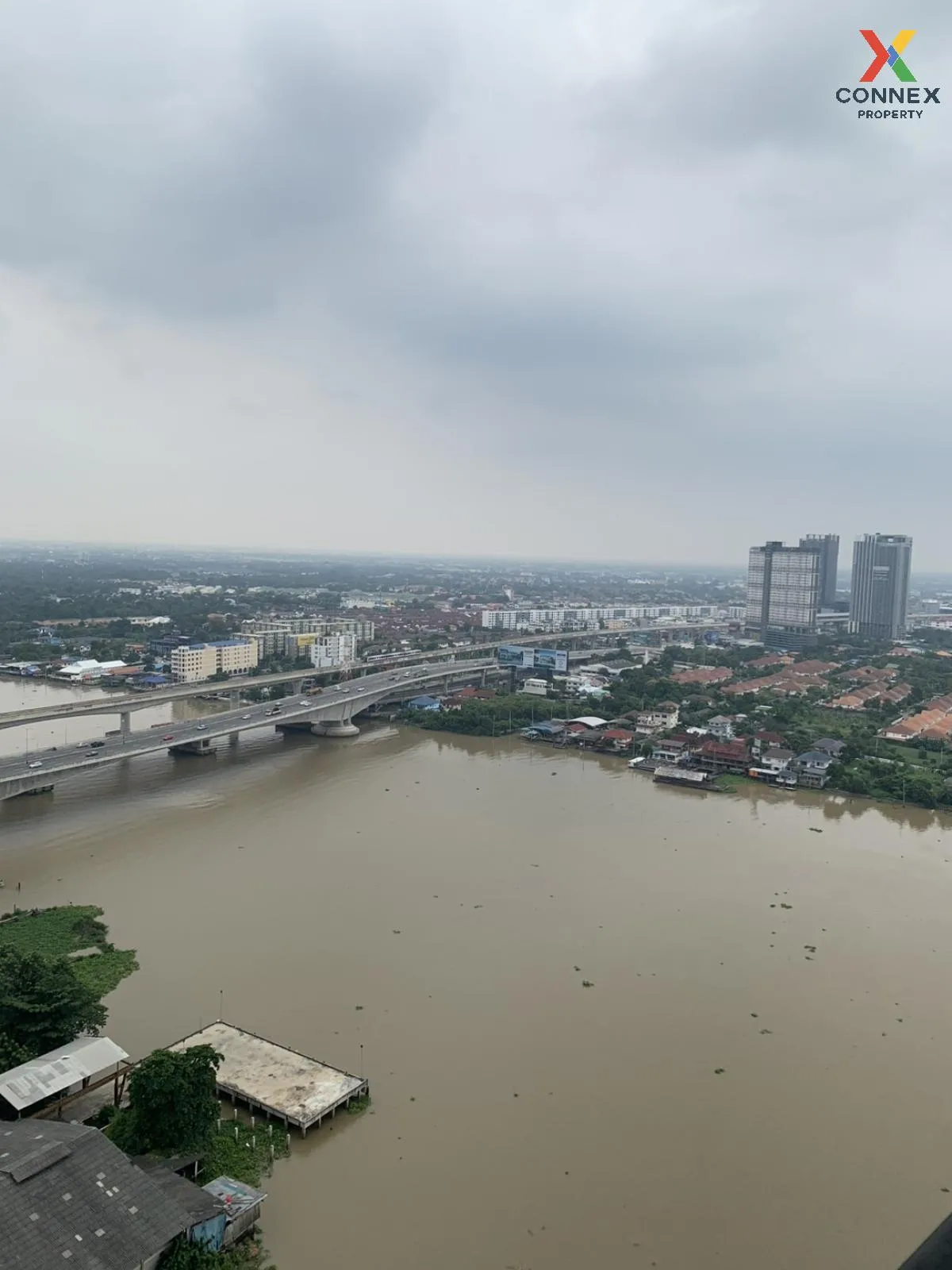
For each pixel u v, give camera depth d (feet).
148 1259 163.12
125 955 306.76
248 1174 201.16
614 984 294.66
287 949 314.76
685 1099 234.17
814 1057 255.29
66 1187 164.45
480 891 371.76
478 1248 182.60
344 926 335.06
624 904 361.92
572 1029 266.36
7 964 240.73
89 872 388.98
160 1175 184.34
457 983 292.20
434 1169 205.16
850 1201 199.31
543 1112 227.20
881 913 358.64
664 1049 257.14
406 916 345.10
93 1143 176.14
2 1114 206.18
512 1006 279.08
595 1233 187.83
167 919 338.54
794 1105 233.14
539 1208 194.29
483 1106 228.84
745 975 303.48
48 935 320.09
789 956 317.83
